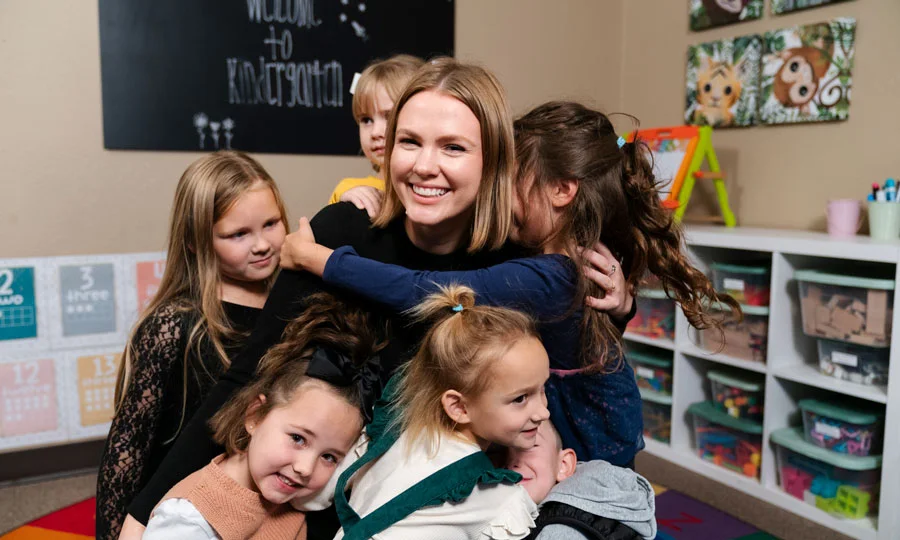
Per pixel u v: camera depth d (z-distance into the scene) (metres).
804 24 2.73
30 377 2.57
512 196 1.07
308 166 2.95
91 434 2.70
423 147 0.97
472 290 0.99
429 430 0.95
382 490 0.93
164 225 2.73
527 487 1.06
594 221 1.07
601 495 1.03
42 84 2.48
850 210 2.44
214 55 2.71
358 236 1.10
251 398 1.00
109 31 2.54
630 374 1.16
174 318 1.23
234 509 0.99
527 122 1.12
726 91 3.03
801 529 2.26
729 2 2.98
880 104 2.52
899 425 2.05
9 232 2.50
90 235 2.62
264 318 1.05
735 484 2.56
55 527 2.27
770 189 2.92
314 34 2.87
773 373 2.40
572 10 3.44
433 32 3.11
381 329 1.06
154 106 2.64
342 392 0.98
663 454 2.82
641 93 3.50
